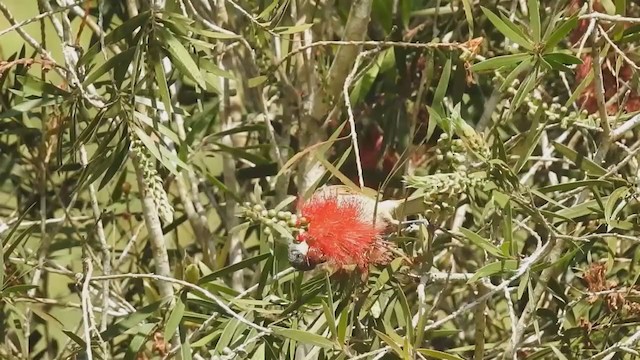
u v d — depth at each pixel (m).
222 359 1.36
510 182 1.38
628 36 1.44
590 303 1.48
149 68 1.41
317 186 1.47
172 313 1.37
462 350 1.54
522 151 1.42
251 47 1.55
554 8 1.56
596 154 1.42
